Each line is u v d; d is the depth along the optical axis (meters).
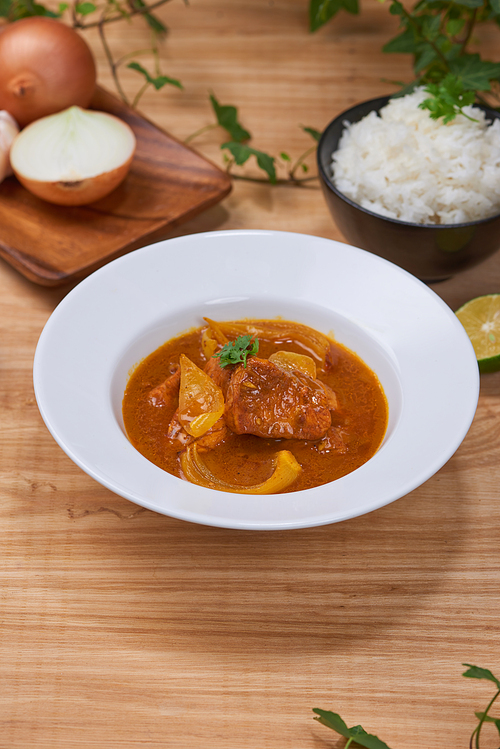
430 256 0.83
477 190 0.85
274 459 0.75
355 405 0.78
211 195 0.89
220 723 0.70
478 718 0.69
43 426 0.80
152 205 0.88
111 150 0.87
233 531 0.76
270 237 0.81
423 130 0.86
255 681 0.71
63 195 0.86
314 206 0.92
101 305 0.78
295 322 0.81
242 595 0.73
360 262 0.80
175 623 0.72
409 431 0.74
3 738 0.69
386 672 0.71
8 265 0.88
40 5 0.98
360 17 1.07
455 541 0.76
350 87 1.00
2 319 0.84
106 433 0.73
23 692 0.70
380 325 0.79
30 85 0.90
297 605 0.73
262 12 1.07
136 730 0.69
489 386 0.82
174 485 0.71
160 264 0.80
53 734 0.69
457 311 0.84
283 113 0.98
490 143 0.86
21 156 0.87
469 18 0.99
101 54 1.03
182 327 0.81
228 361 0.76
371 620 0.73
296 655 0.72
